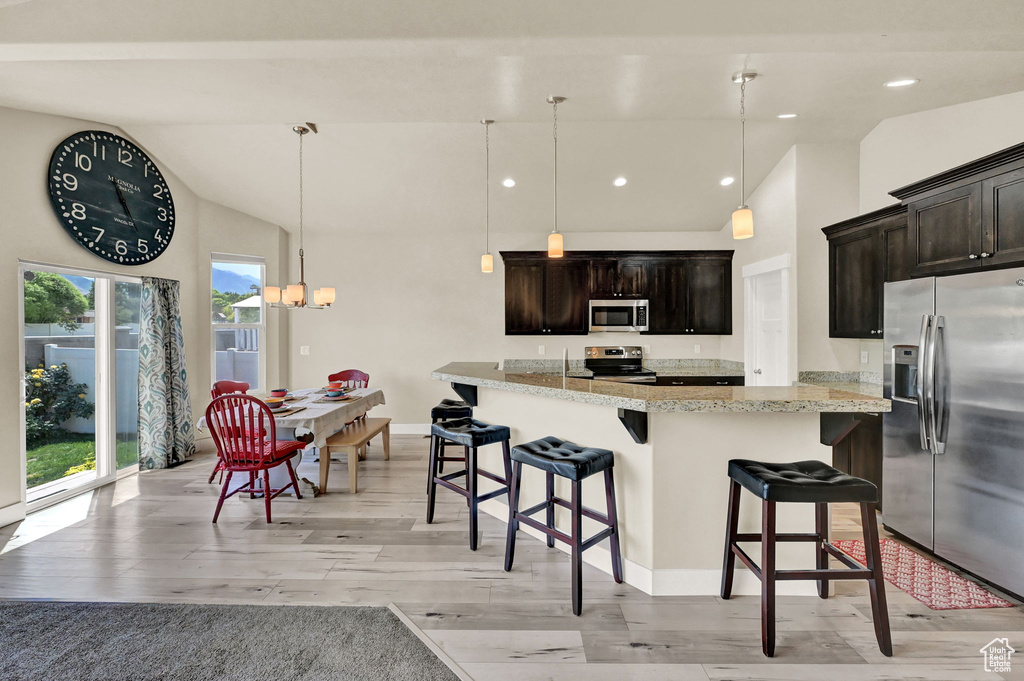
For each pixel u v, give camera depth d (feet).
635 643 6.22
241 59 7.98
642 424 7.25
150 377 13.71
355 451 12.01
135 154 13.44
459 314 19.08
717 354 18.83
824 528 7.15
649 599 7.24
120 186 13.01
